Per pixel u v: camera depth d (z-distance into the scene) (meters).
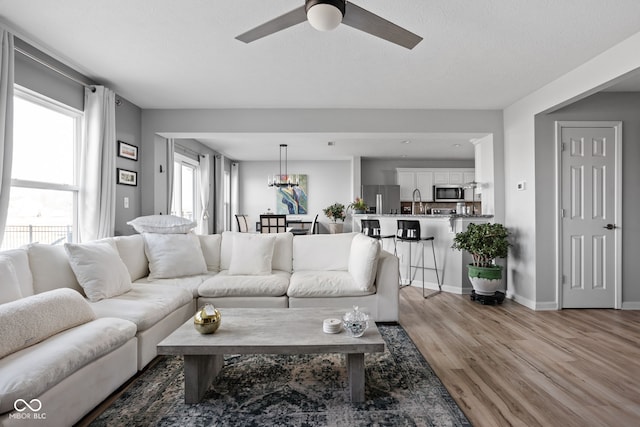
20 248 2.14
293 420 1.64
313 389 1.94
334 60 2.80
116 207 3.57
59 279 2.25
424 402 1.79
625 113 3.58
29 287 2.04
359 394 1.78
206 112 4.10
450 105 4.00
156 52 2.67
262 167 8.54
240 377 2.09
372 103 3.92
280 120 4.10
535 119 3.58
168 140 4.50
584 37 2.42
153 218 3.43
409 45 1.86
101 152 3.14
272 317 2.14
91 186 3.09
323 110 4.09
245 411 1.71
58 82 2.83
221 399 1.83
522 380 2.04
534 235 3.58
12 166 2.33
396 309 3.03
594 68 2.77
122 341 1.86
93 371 1.64
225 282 2.95
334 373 2.14
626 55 2.47
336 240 3.61
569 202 3.59
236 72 3.04
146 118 4.09
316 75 3.11
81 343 1.61
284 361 2.33
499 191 4.16
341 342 1.72
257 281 2.98
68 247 2.30
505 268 4.18
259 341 1.74
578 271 3.60
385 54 2.69
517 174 3.89
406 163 8.32
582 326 3.03
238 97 3.71
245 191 8.54
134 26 2.29
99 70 3.00
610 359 2.33
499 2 2.00
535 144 3.58
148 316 2.15
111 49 2.61
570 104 3.49
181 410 1.72
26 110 2.63
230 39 2.46
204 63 2.86
